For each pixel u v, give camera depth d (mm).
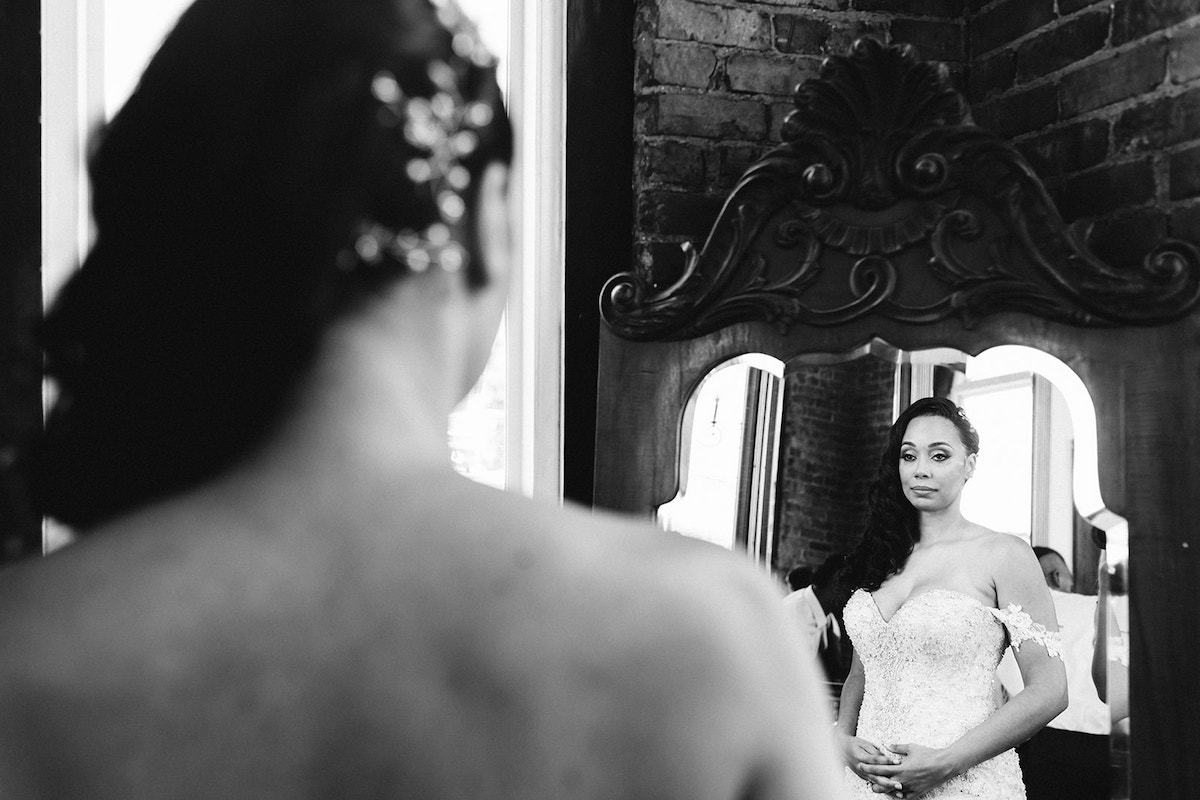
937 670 2529
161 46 443
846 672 2588
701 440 2490
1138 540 2396
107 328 434
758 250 2494
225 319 424
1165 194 2410
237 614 393
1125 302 2400
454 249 439
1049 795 2473
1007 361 2498
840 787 430
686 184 2629
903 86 2480
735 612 419
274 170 420
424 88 440
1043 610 2492
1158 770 2354
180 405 432
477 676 389
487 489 427
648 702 395
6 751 382
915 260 2496
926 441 2553
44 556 419
